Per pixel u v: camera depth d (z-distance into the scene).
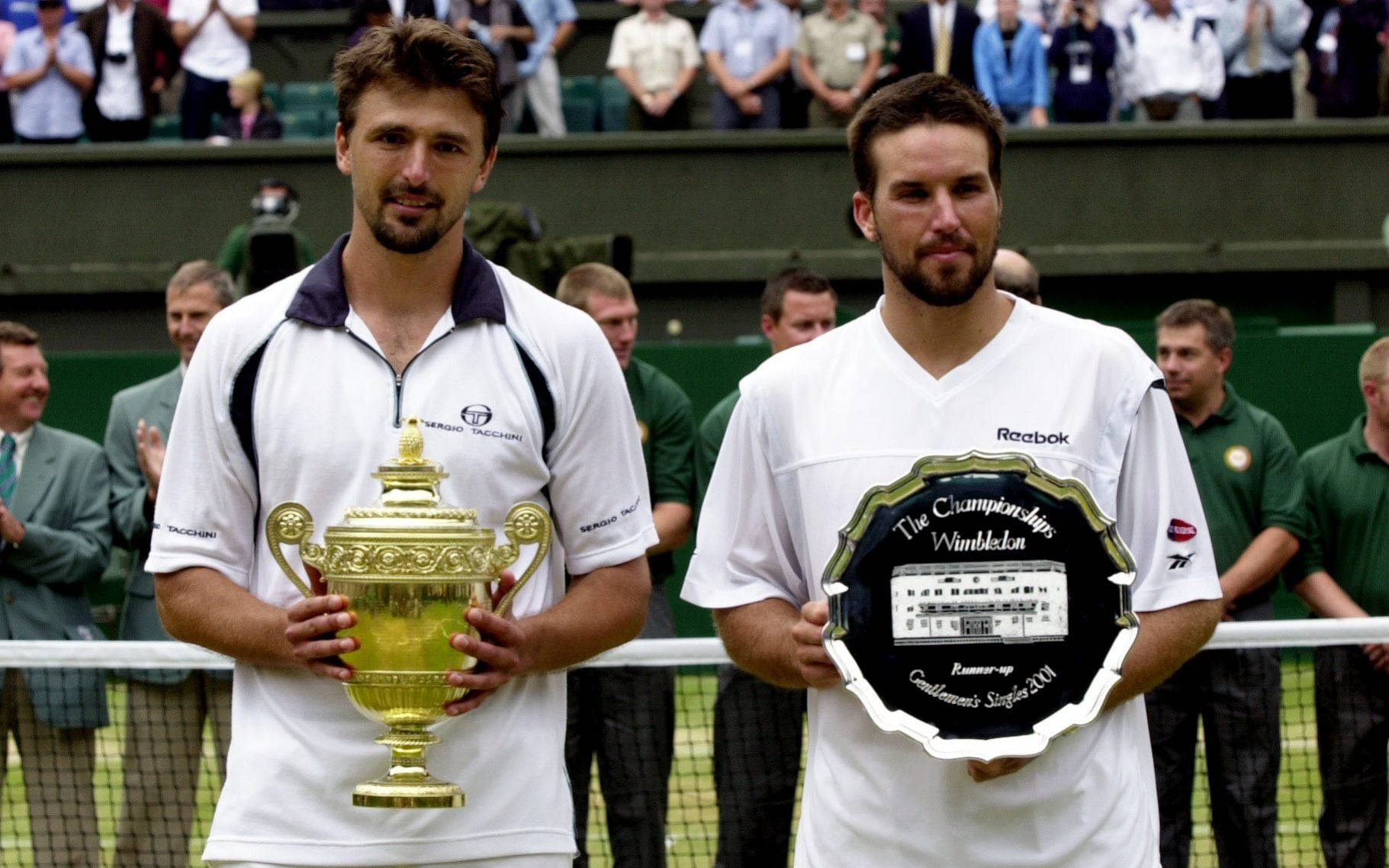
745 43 16.78
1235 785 6.50
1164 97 16.92
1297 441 13.66
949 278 3.52
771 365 3.84
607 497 3.86
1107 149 16.78
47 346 17.19
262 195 11.86
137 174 16.77
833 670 3.51
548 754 3.82
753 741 6.34
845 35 16.66
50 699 6.72
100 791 8.35
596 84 18.70
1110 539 3.44
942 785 3.59
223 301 7.22
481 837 3.71
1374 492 7.05
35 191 16.83
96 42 16.97
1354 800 6.75
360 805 3.54
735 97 16.70
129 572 7.78
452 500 3.69
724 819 6.34
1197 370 6.96
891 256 3.57
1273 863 6.51
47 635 7.02
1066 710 3.41
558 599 3.95
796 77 16.98
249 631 3.65
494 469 3.72
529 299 3.85
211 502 3.76
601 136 16.72
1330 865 6.75
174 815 6.71
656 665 6.10
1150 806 3.74
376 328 3.74
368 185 3.61
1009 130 16.64
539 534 3.57
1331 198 16.97
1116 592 3.44
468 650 3.48
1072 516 3.44
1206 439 7.05
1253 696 6.48
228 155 16.66
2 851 7.64
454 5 16.62
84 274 16.81
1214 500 7.02
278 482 3.70
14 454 7.12
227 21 17.27
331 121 18.34
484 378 3.74
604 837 7.34
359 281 3.76
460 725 3.71
